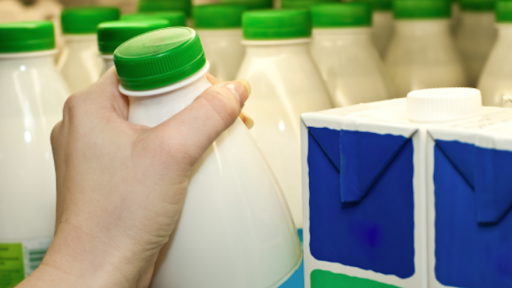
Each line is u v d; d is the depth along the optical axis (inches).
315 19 20.5
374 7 23.8
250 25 17.9
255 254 14.7
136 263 14.2
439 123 13.3
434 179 13.1
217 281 14.5
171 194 14.0
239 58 21.3
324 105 18.2
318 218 14.5
